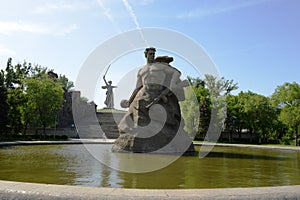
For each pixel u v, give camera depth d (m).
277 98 39.94
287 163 10.91
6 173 7.34
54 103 36.66
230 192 4.36
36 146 17.81
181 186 6.04
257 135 45.66
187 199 4.11
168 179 6.76
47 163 9.42
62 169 8.09
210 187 5.99
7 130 30.98
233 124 41.78
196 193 4.29
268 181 6.86
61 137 35.41
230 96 42.53
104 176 6.97
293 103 38.28
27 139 31.41
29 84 35.62
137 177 6.92
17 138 32.22
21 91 36.44
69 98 46.75
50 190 4.38
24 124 37.41
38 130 41.75
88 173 7.41
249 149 19.55
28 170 7.87
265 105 40.44
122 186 5.89
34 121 38.53
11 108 33.31
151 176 7.11
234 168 9.12
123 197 4.13
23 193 4.34
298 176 7.71
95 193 4.25
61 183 6.11
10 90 35.62
